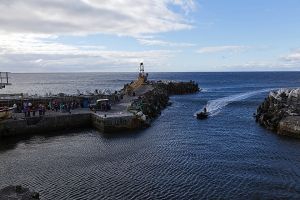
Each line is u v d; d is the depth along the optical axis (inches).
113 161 1556.3
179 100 4146.2
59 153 1676.9
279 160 1579.7
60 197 1163.9
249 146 1834.4
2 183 1288.1
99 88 6756.9
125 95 3380.9
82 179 1330.0
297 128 2001.7
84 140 1934.1
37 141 1907.0
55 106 2456.9
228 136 2082.9
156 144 1867.6
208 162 1550.2
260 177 1358.3
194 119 2694.4
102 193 1198.9
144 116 2342.5
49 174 1384.1
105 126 2123.5
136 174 1387.8
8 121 1998.0
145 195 1183.6
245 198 1163.9
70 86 7613.2
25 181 1307.8
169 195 1184.8
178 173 1402.6
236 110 3228.3
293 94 2559.1
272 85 7632.9
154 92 3563.0
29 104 2277.3
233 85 7795.3
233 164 1520.7
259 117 2591.0
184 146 1833.2
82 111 2395.4
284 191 1221.7
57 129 2177.7
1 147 1779.0
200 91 5698.8
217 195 1187.3
